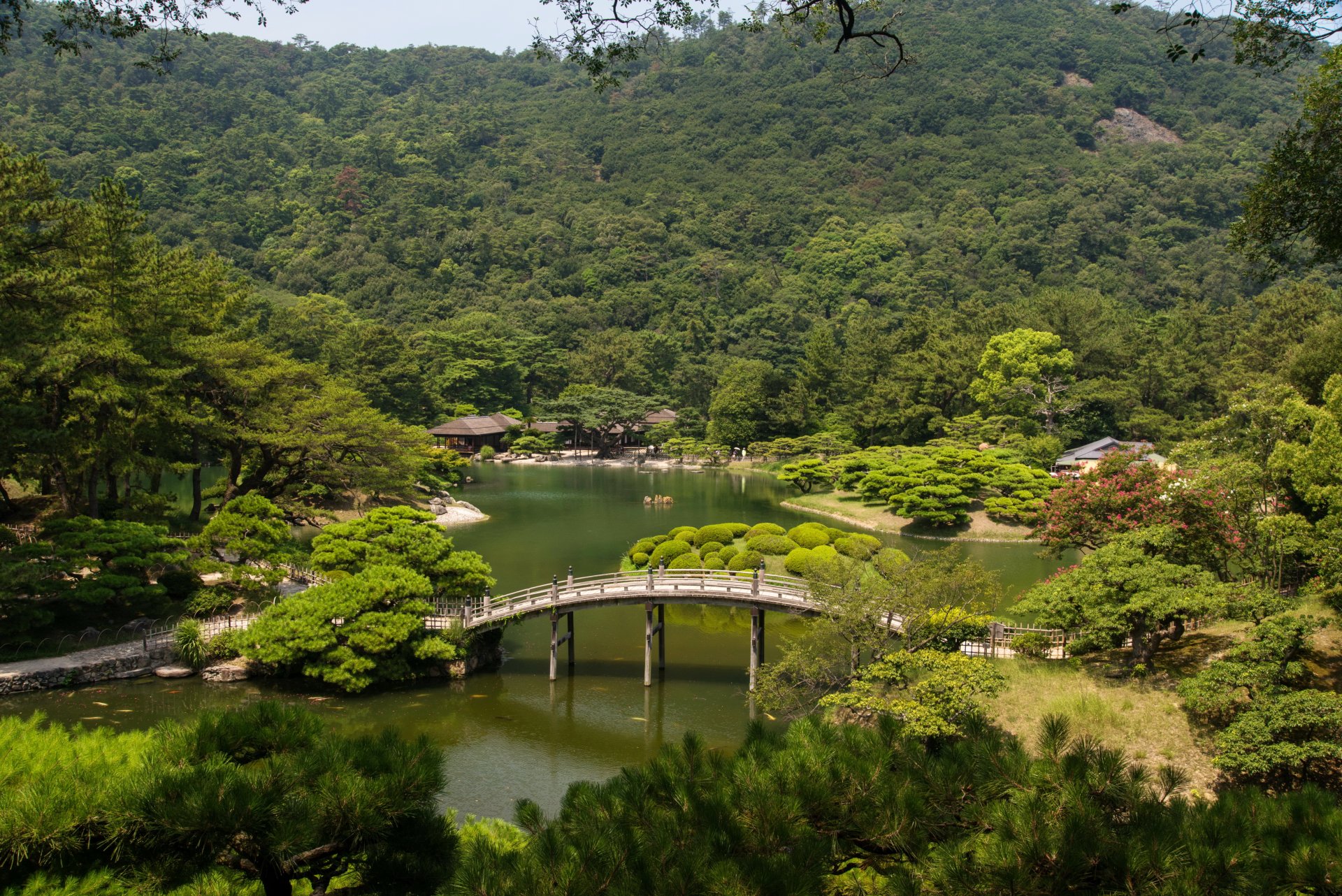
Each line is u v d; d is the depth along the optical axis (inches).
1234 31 628.7
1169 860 347.9
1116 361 3474.4
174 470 2027.6
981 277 6387.8
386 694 1213.7
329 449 2075.5
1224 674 800.3
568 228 7687.0
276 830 353.7
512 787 946.1
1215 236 6225.4
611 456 4520.2
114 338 1513.3
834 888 485.7
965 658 954.1
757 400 4185.5
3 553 1246.9
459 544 2251.5
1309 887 354.0
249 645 1195.3
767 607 1274.6
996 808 378.0
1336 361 1663.4
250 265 6525.6
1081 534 1401.3
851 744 425.7
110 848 373.4
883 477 2637.8
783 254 7608.3
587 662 1382.9
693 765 430.0
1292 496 1134.4
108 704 1117.7
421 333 5078.7
